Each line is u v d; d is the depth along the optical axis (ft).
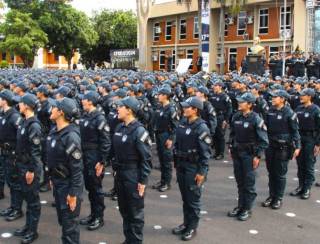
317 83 40.52
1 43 129.59
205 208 25.41
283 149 24.97
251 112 23.49
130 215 19.07
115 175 19.15
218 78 48.26
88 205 25.50
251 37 119.34
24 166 20.30
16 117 22.39
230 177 32.40
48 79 42.04
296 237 21.44
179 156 21.03
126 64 100.68
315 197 27.94
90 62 170.50
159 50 150.10
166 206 25.68
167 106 28.99
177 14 139.85
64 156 17.44
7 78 45.01
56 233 21.33
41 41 130.93
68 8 142.20
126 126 18.81
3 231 21.54
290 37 107.45
